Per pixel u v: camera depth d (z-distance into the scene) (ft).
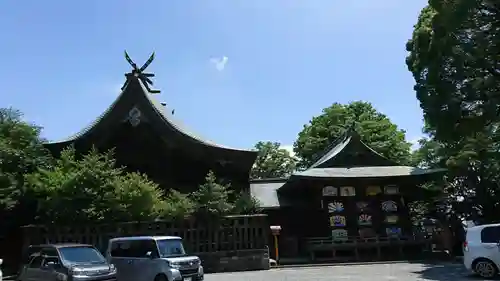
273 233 92.53
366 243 95.76
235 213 87.51
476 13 70.13
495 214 93.61
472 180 94.22
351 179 98.32
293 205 105.81
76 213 77.05
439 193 100.17
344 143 112.27
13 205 79.30
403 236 97.19
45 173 81.35
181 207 82.64
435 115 77.20
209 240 82.43
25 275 51.13
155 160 104.42
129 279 54.60
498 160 84.43
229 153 104.78
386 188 101.04
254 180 124.16
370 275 64.75
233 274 74.49
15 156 83.46
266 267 82.38
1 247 84.69
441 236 98.99
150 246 55.21
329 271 73.56
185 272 53.16
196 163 105.60
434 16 72.84
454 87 74.49
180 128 109.19
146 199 81.20
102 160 96.22
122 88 111.34
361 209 100.37
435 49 74.13
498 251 55.11
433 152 110.93
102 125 101.19
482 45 68.80
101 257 51.62
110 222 79.25
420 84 81.25
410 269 72.28
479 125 72.59
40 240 76.38
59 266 48.16
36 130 94.94
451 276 59.67
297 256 103.14
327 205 101.09
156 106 109.19
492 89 70.90
